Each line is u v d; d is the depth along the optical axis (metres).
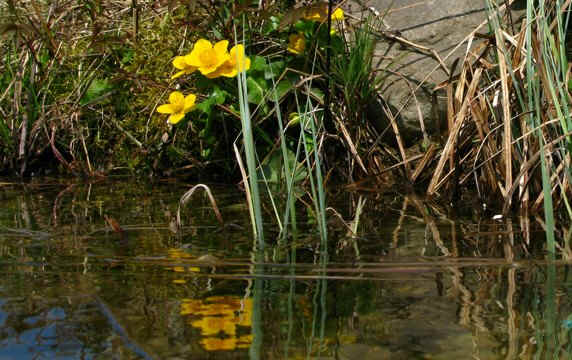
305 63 4.20
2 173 4.73
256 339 1.67
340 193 3.81
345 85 4.18
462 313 1.84
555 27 3.46
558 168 3.24
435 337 1.67
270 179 4.16
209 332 1.72
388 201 3.60
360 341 1.65
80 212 3.42
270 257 2.53
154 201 3.70
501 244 2.68
